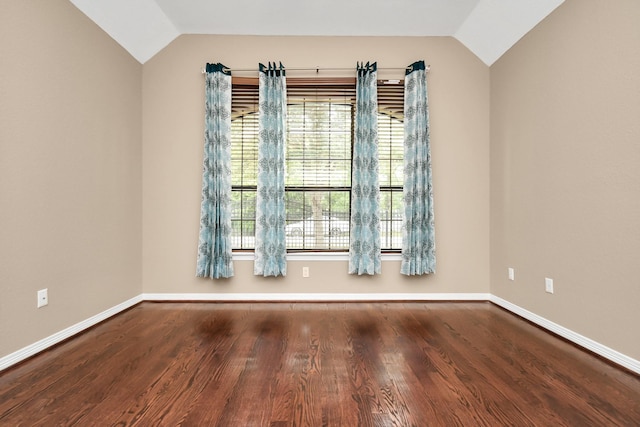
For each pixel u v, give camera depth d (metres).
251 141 3.63
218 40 3.59
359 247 3.53
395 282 3.62
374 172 3.50
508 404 1.69
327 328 2.79
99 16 2.82
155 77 3.56
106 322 2.92
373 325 2.86
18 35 2.12
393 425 1.52
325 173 3.64
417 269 3.49
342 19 3.33
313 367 2.08
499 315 3.14
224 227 3.47
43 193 2.31
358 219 3.52
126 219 3.29
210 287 3.59
